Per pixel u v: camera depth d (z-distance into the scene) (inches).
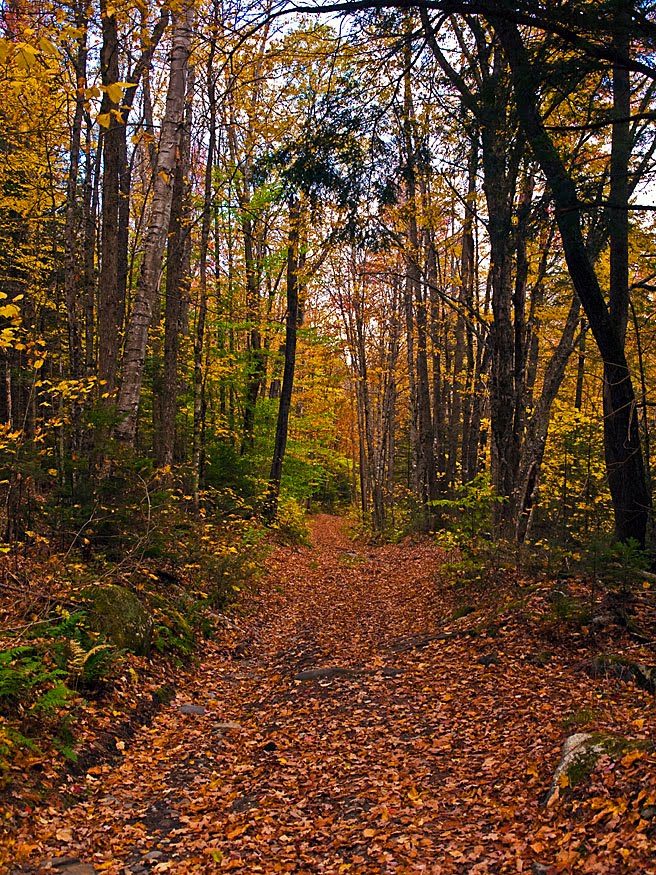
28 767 199.0
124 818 197.5
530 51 265.4
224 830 192.1
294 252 665.0
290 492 919.7
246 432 847.7
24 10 265.0
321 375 1012.5
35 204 566.3
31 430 554.3
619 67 241.1
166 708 287.4
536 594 376.2
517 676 287.1
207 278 757.9
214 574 470.9
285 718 287.0
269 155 323.0
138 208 831.1
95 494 369.7
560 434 738.2
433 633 393.4
